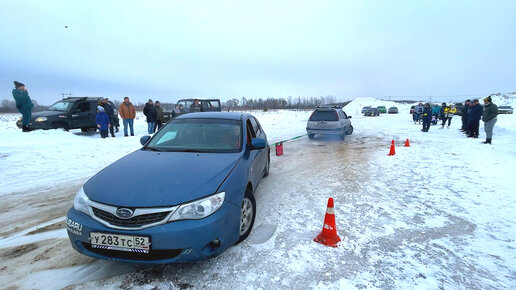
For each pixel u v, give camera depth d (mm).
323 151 8977
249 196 3105
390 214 3742
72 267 2609
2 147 7797
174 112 15227
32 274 2502
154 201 2277
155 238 2184
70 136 10234
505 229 3295
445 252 2814
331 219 2971
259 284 2332
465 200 4242
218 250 2412
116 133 13914
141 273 2496
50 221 3707
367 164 6871
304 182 5320
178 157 3160
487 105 9422
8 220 3738
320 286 2309
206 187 2471
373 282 2357
